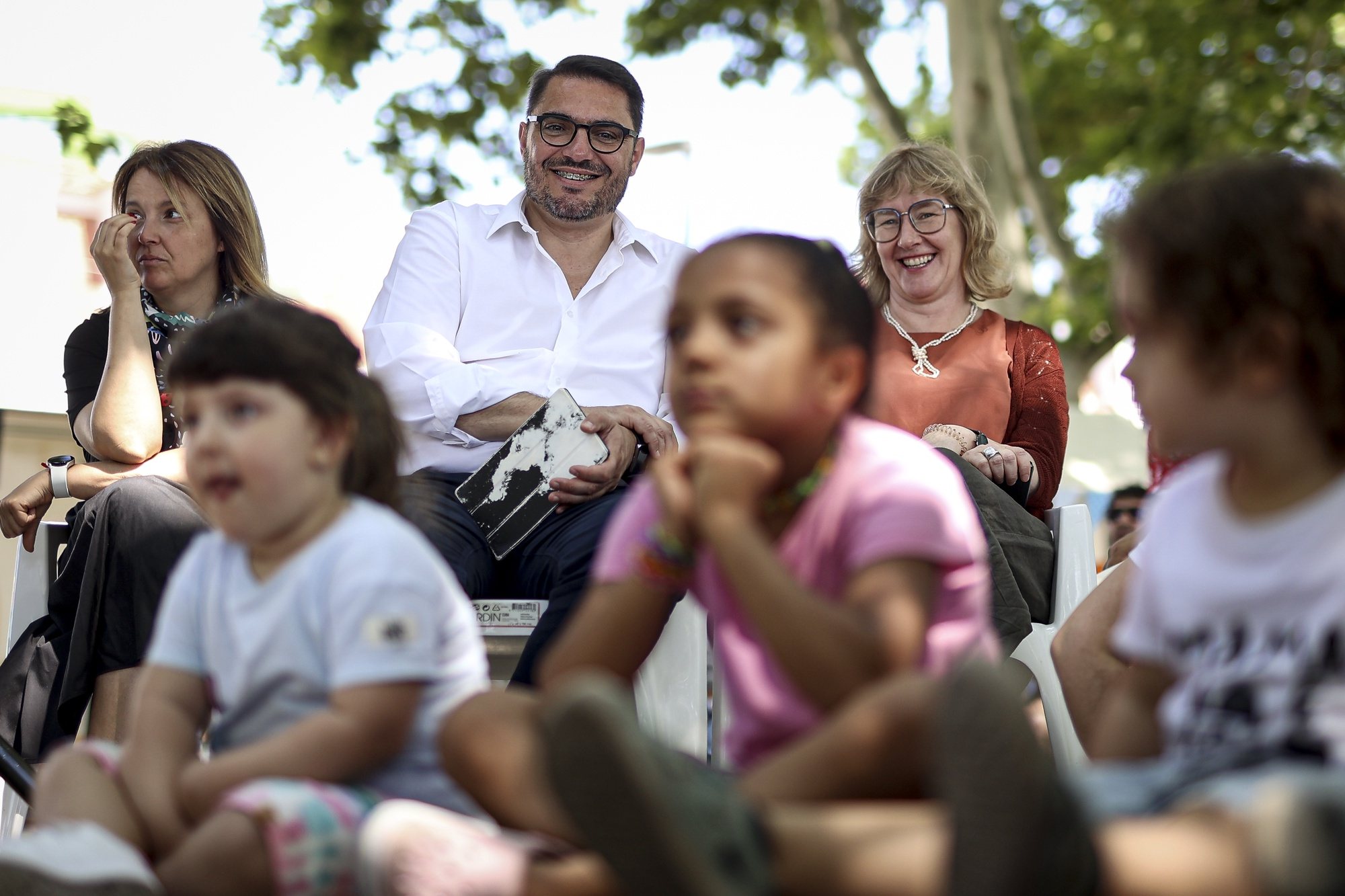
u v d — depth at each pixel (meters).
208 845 1.66
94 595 3.06
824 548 1.83
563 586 3.18
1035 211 12.89
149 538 3.08
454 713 1.75
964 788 1.24
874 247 4.04
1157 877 1.30
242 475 1.94
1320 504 1.52
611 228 4.08
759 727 1.85
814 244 1.89
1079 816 1.27
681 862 1.27
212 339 1.98
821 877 1.37
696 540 1.82
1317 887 1.24
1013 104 12.48
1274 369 1.53
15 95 5.55
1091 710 2.46
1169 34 14.27
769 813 1.41
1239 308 1.53
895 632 1.66
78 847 1.62
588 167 3.94
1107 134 14.52
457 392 3.64
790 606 1.64
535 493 3.34
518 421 3.64
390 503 2.18
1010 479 3.54
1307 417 1.54
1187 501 1.70
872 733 1.51
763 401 1.78
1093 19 15.17
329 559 1.94
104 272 3.54
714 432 1.79
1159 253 1.57
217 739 2.02
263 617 1.95
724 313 1.80
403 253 3.98
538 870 1.51
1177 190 1.61
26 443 5.20
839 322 1.84
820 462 1.86
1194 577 1.62
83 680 3.05
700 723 3.19
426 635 1.91
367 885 1.51
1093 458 8.44
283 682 1.94
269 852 1.66
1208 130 13.84
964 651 1.80
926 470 1.84
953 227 3.89
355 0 13.87
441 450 3.67
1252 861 1.27
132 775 1.90
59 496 3.54
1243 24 13.84
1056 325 14.20
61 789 1.89
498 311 3.92
